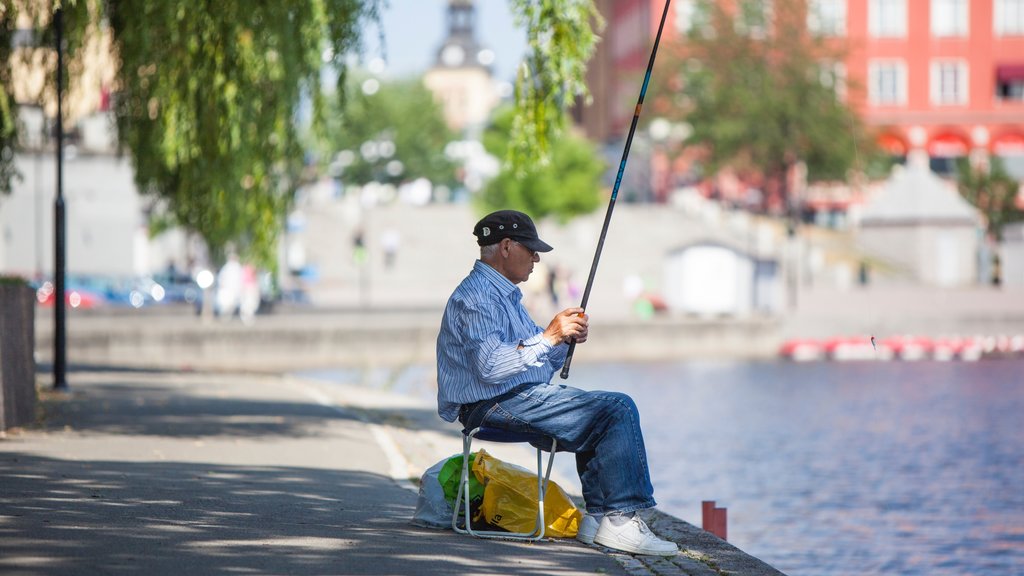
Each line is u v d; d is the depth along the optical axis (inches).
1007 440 2496.3
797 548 1391.5
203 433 1390.3
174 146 1643.7
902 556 1353.3
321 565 672.4
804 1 7706.7
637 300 5565.9
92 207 5826.8
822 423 2802.7
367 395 2160.4
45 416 1531.7
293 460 1169.4
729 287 5265.8
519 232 774.5
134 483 957.2
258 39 1624.0
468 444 780.6
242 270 4564.5
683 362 4827.8
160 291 5359.3
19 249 5585.6
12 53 1800.0
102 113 2075.5
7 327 1350.9
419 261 7313.0
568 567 700.0
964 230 6638.8
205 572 644.1
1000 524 1547.7
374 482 1037.8
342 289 6648.6
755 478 1936.5
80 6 1592.0
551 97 1456.7
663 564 726.5
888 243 6786.4
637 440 762.2
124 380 2269.9
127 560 664.4
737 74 7741.1
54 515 794.2
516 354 751.7
